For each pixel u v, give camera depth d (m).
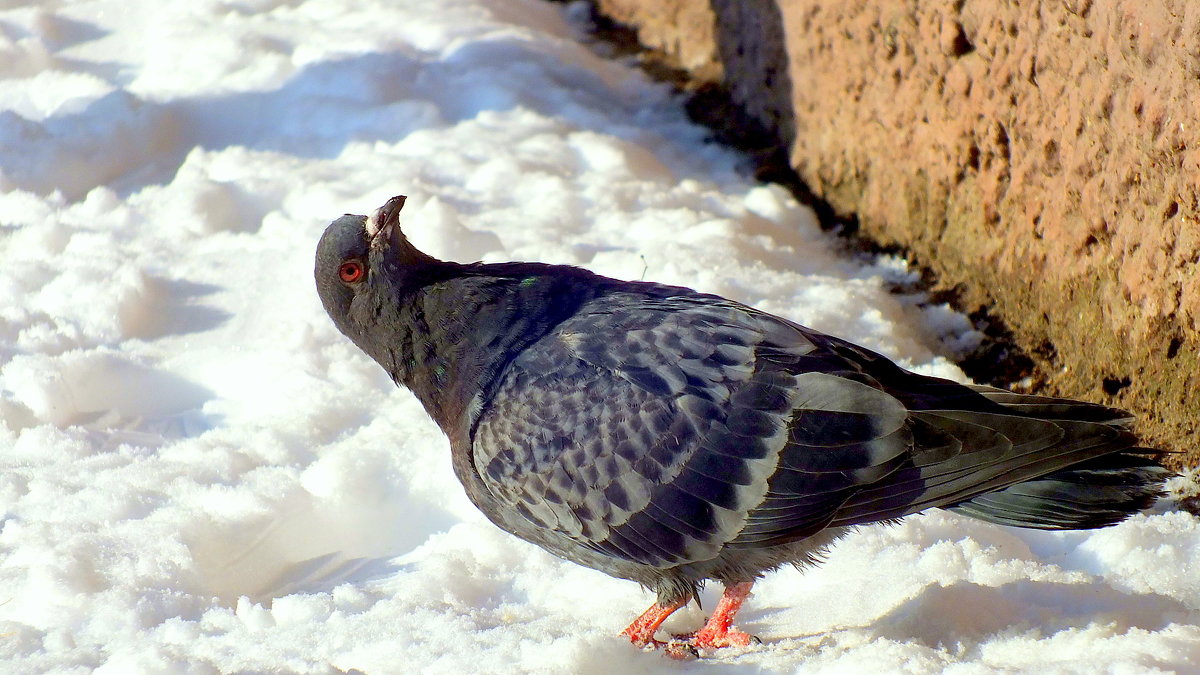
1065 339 9.80
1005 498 6.68
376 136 13.29
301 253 11.15
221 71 14.16
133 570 7.47
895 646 6.16
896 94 11.38
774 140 13.84
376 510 8.63
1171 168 8.14
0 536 7.77
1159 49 7.92
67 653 6.58
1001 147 10.27
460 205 12.04
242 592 7.85
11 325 10.13
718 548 6.75
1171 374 8.59
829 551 7.52
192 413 9.66
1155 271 8.53
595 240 11.59
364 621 7.12
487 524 8.17
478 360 7.12
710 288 10.36
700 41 15.72
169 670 6.11
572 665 6.34
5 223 11.76
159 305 10.69
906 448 6.47
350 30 15.13
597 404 6.74
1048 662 6.04
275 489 8.43
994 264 10.62
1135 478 6.52
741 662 6.45
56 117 13.01
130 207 11.90
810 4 12.20
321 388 9.60
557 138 13.33
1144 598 6.86
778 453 6.54
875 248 12.09
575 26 17.11
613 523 6.78
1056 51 9.27
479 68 14.57
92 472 8.59
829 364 6.74
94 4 15.58
